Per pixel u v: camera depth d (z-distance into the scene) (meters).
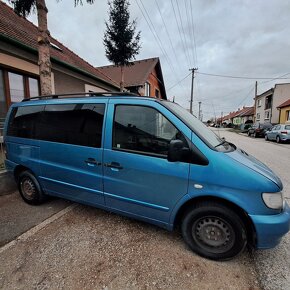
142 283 1.97
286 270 2.16
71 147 2.96
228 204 2.21
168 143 2.37
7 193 4.22
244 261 2.29
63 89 8.23
